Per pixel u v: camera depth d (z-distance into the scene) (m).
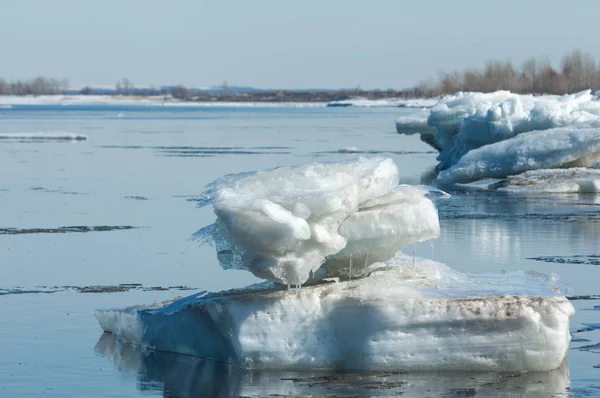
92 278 30.53
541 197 54.53
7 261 33.62
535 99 69.25
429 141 86.19
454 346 20.12
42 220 44.25
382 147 106.94
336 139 122.44
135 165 77.81
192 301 21.66
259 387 19.53
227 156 88.88
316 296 20.34
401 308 20.09
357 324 20.20
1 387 19.98
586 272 31.06
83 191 57.47
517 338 20.06
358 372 20.30
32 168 74.38
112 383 20.20
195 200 52.75
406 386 19.44
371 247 21.30
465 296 20.47
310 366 20.42
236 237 20.27
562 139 59.50
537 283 22.08
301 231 19.69
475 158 61.88
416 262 22.95
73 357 22.05
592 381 19.78
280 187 20.80
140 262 33.31
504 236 38.91
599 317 24.97
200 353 21.95
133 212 47.38
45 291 28.66
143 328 22.84
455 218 44.78
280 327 20.34
